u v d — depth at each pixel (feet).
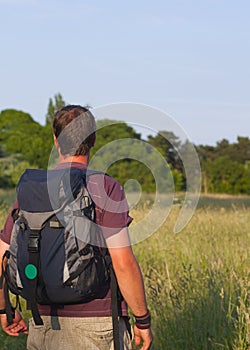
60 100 226.58
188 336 19.17
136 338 11.59
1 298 11.91
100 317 11.07
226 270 22.43
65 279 10.66
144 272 25.84
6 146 189.88
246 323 17.92
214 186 144.87
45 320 11.23
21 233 10.99
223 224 38.17
